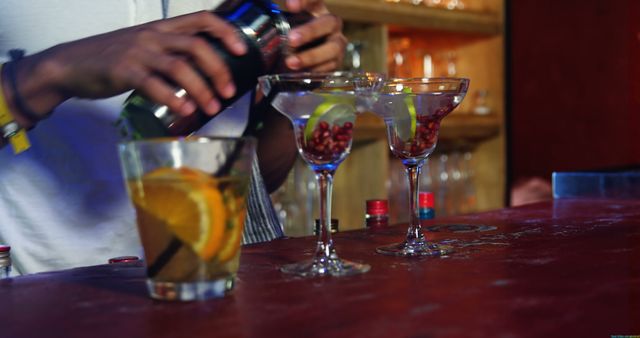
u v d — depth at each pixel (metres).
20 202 1.43
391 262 0.94
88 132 1.45
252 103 1.41
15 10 1.39
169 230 0.78
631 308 0.73
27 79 1.07
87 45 1.03
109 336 0.70
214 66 0.99
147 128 1.01
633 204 1.51
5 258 1.07
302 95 0.88
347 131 0.91
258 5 1.09
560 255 0.96
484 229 1.18
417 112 1.00
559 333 0.67
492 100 3.33
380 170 2.77
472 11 3.15
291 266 0.93
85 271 0.96
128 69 0.99
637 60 3.26
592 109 3.39
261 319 0.72
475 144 3.40
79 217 1.46
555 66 3.46
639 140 3.27
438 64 3.10
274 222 1.37
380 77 0.91
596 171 1.85
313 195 2.56
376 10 2.70
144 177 0.77
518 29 3.52
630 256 0.95
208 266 0.79
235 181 0.79
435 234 1.14
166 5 1.53
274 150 1.47
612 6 3.31
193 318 0.73
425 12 2.91
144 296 0.82
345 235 1.16
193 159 0.76
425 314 0.73
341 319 0.72
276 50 1.08
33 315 0.77
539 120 3.51
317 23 1.12
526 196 3.52
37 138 1.42
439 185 3.03
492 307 0.74
